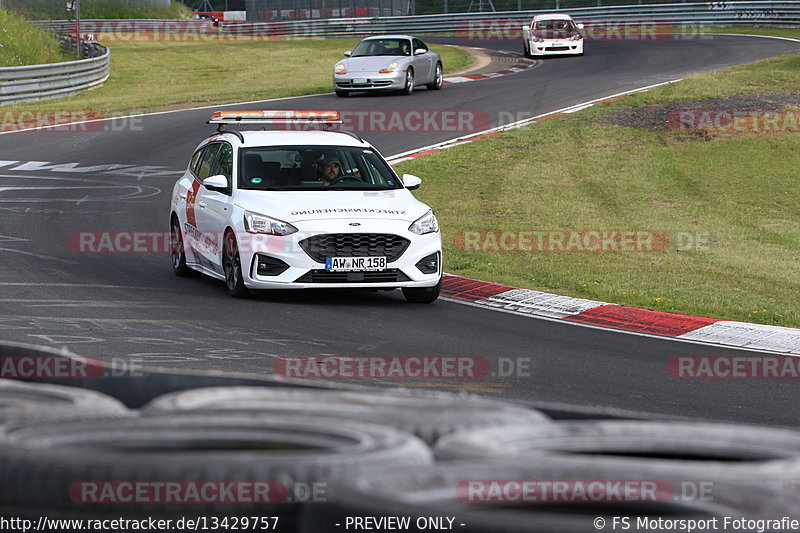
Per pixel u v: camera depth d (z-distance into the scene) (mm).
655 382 30047
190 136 92250
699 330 38656
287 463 7934
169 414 9289
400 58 114875
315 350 32188
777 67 114500
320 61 171250
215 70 159625
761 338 37438
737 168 79688
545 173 78750
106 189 69688
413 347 33500
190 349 31297
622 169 79875
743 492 7312
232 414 9312
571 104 105562
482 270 50656
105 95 127188
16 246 51500
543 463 7770
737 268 51562
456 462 8242
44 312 36625
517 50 176125
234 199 41625
